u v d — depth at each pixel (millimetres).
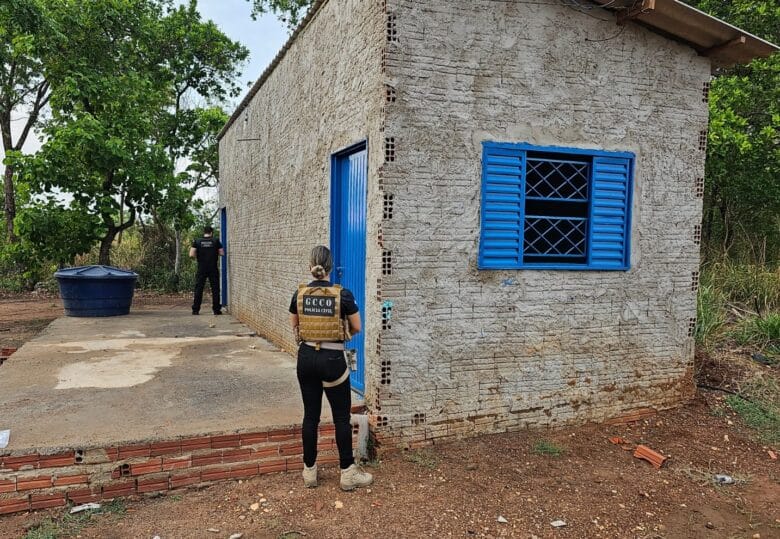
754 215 12414
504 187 5441
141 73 17406
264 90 10102
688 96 6199
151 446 4203
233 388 5660
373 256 5129
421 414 5211
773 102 11133
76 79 13266
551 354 5715
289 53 8383
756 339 8711
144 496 4199
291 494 4281
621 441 5648
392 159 4984
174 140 20062
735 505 4555
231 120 13148
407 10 4988
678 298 6293
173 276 19984
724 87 10898
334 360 4250
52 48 13086
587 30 5703
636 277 6066
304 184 7602
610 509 4352
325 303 4238
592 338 5891
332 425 4766
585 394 5895
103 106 14008
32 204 13117
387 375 5059
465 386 5375
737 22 11281
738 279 10586
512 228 5512
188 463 4312
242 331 9984
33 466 3955
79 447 4039
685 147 6219
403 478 4641
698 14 5617
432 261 5176
